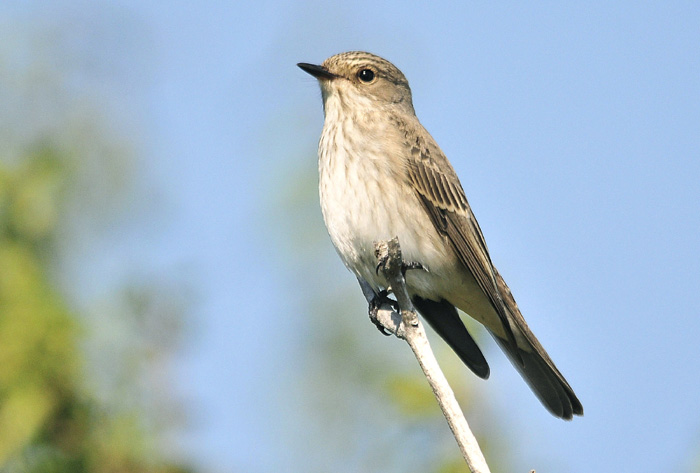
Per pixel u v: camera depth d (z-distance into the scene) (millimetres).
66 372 10195
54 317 10281
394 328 10422
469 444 7727
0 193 11086
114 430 10297
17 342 10156
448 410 7910
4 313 10273
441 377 8039
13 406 9984
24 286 10438
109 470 10234
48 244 11156
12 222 11031
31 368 10117
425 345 8195
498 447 10898
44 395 10094
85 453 10195
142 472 10305
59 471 10133
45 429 10188
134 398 10508
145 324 10812
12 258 10648
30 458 10172
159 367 10680
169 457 10469
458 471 10766
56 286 10750
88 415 10305
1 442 9914
